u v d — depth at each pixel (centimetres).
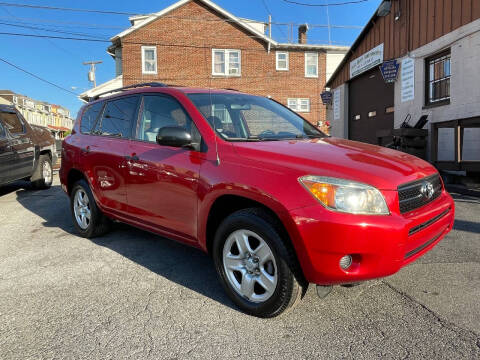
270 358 213
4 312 273
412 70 1002
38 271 350
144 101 376
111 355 218
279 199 231
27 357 218
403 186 240
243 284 262
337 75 1496
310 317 256
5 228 514
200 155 292
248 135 315
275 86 2250
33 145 779
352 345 223
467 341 222
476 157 806
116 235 465
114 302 285
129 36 2083
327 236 216
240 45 2177
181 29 2112
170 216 315
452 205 293
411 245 236
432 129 889
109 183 390
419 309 262
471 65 795
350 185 223
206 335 238
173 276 334
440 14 887
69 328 249
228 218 265
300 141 306
